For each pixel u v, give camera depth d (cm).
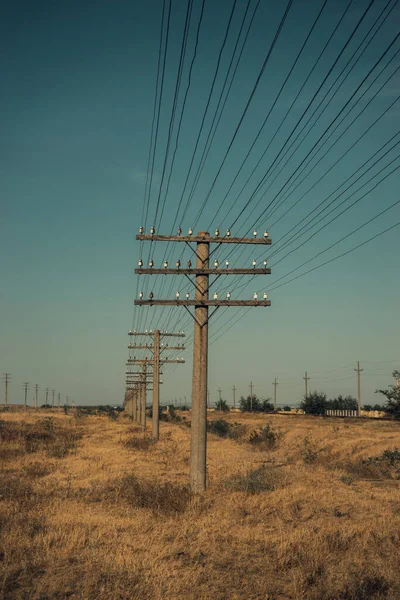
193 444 2306
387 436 5147
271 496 2062
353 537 1434
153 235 2380
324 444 4953
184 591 1020
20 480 2291
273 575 1134
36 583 1050
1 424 5300
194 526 1573
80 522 1552
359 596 990
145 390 7356
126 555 1227
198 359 2389
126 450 4091
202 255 2409
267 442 5509
